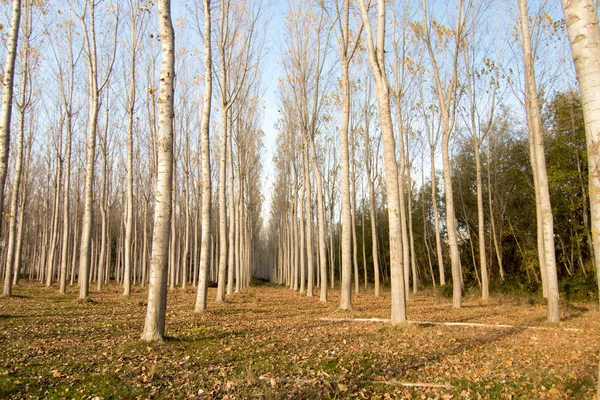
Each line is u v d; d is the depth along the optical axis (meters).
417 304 16.11
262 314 12.01
